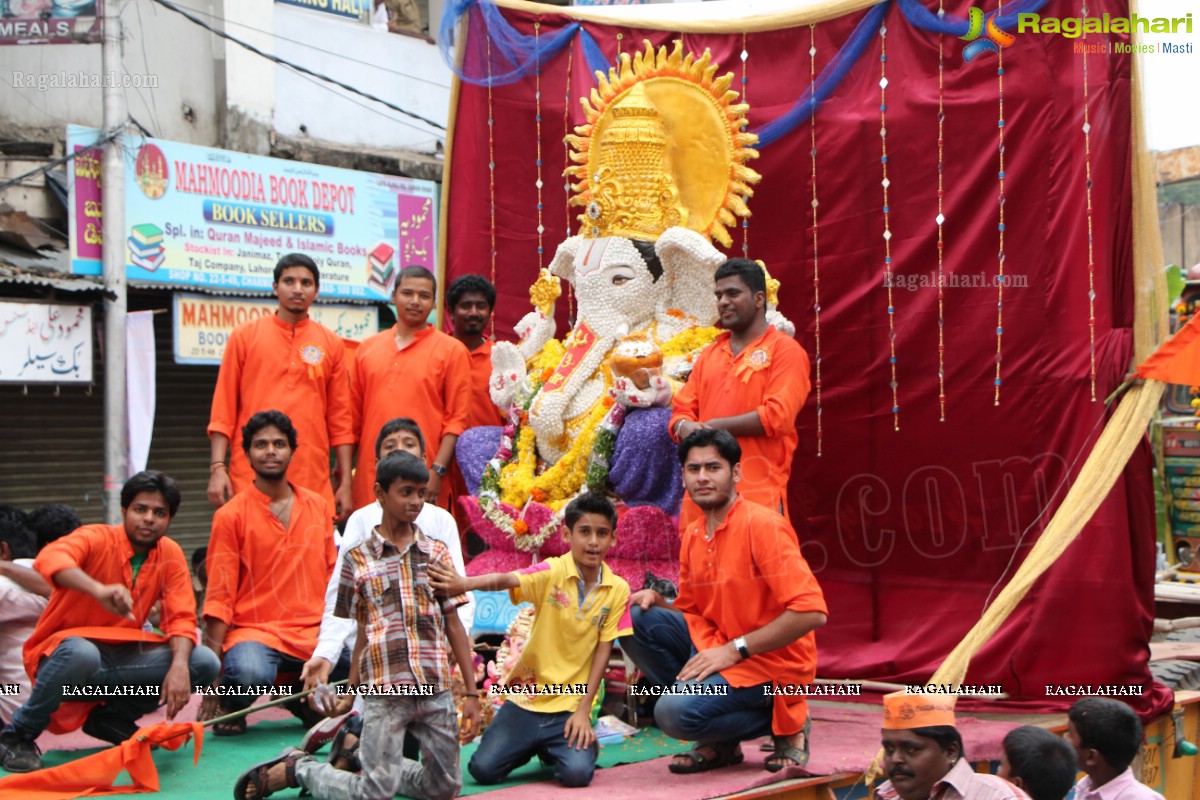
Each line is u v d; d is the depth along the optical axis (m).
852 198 6.57
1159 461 10.00
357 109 13.19
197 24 11.50
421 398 6.50
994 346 6.03
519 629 5.45
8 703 5.09
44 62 11.16
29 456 11.00
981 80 6.07
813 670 4.60
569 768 4.41
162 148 10.77
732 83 7.01
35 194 10.54
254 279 11.49
